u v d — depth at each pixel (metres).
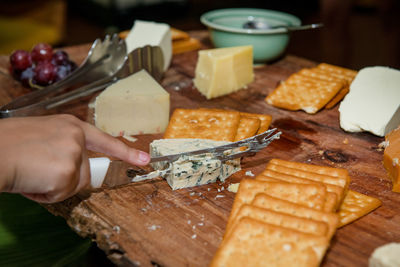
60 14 3.40
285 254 0.98
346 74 2.14
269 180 1.25
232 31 2.20
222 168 1.40
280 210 1.11
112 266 1.74
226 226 1.17
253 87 2.12
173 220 1.22
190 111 1.67
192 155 1.35
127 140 1.68
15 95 1.97
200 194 1.34
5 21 3.31
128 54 1.95
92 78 2.03
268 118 1.71
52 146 1.02
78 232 1.24
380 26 5.26
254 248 1.00
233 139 1.50
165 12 4.79
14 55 1.99
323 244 0.98
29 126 1.07
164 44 2.20
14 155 0.98
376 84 1.83
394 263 0.98
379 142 1.65
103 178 1.20
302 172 1.31
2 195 1.71
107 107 1.65
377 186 1.39
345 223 1.19
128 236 1.16
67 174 1.00
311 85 2.00
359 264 1.08
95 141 1.19
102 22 4.71
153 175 1.33
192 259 1.08
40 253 1.52
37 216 1.64
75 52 2.49
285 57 2.52
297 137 1.68
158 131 1.74
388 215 1.25
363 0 5.81
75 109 1.85
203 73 2.02
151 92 1.67
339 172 1.32
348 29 5.13
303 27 2.20
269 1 6.00
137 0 4.56
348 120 1.69
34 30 3.24
